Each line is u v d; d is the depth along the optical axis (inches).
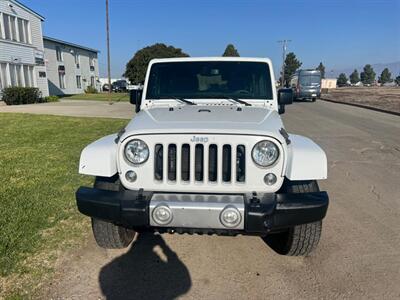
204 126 112.3
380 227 160.1
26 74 1060.5
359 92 1920.5
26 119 564.7
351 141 384.8
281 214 105.6
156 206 105.0
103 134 411.8
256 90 159.2
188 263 129.6
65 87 1742.1
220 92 159.2
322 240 147.0
